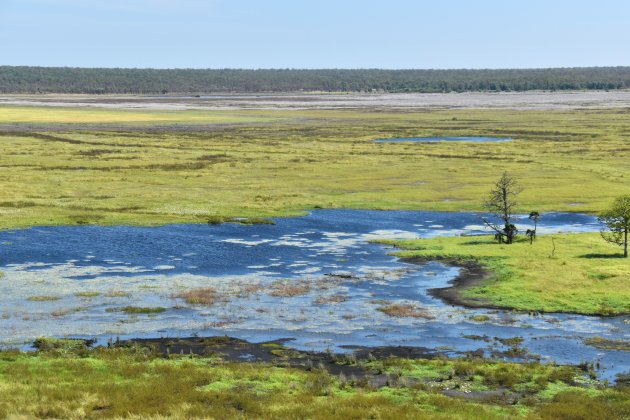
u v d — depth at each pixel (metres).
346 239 69.94
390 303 48.53
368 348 39.56
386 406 29.30
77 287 51.69
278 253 63.66
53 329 42.38
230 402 30.05
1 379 32.50
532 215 75.69
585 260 57.88
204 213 81.19
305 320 44.81
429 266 58.81
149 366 34.84
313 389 32.00
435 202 90.38
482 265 58.31
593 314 45.69
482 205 88.12
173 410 28.47
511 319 44.81
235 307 47.41
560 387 33.09
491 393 32.31
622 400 31.11
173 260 60.41
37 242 65.81
